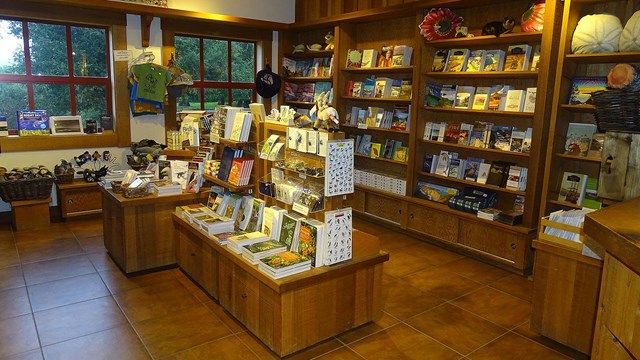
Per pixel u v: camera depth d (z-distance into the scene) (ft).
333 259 9.04
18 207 16.02
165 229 12.82
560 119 11.97
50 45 17.49
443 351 9.16
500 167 14.24
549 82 12.27
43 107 17.67
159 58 19.42
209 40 21.17
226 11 20.48
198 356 8.77
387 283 12.46
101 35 18.49
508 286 12.39
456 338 9.66
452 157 15.65
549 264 9.23
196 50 20.89
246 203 11.23
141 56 18.84
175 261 13.11
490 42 14.15
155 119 19.56
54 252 14.08
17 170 16.55
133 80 18.30
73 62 18.04
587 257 8.63
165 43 19.38
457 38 14.40
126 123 18.86
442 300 11.46
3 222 16.96
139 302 10.94
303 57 22.41
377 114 17.93
